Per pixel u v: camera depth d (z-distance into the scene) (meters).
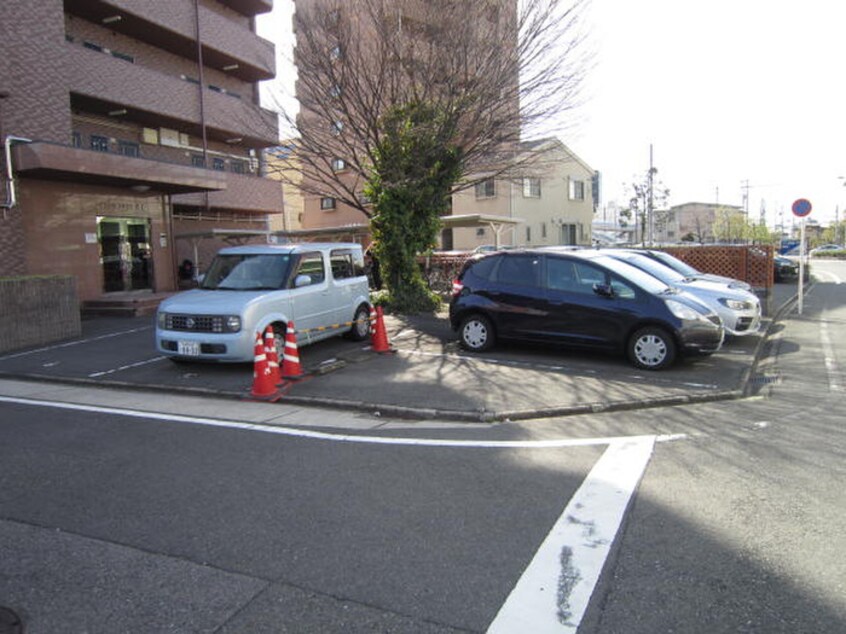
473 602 2.94
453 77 13.12
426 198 14.49
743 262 14.80
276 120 17.61
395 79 13.77
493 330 9.53
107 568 3.29
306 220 37.28
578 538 3.56
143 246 17.23
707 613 2.81
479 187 32.03
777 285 23.34
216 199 22.42
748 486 4.29
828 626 2.70
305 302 9.30
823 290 20.69
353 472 4.70
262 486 4.43
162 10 20.06
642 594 2.98
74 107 18.98
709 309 8.39
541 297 9.05
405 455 5.09
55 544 3.58
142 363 9.29
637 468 4.68
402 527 3.74
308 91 14.21
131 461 5.02
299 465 4.87
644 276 8.94
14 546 3.56
